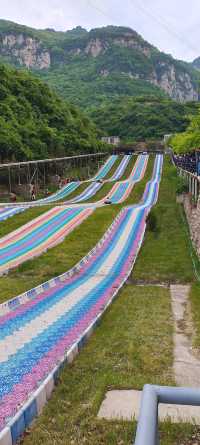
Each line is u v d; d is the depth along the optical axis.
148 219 40.94
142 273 27.80
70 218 45.72
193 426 7.59
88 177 82.88
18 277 26.50
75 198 62.00
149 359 11.70
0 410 8.18
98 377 10.24
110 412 8.36
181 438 7.24
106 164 95.50
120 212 48.56
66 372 10.53
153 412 3.24
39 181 70.69
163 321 16.38
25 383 9.64
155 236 38.50
